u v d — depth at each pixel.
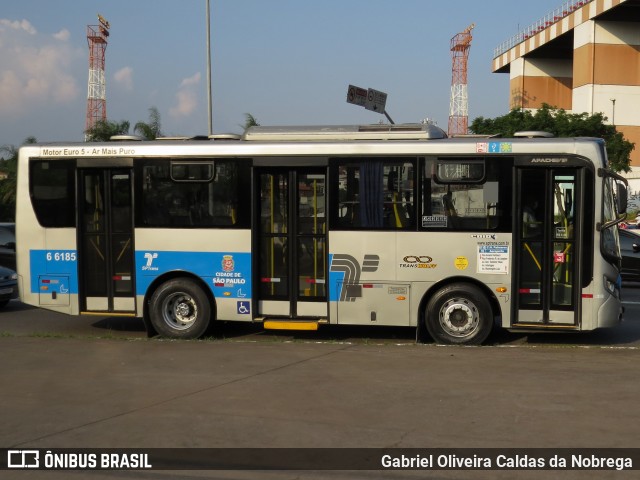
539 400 6.32
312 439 5.37
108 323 11.73
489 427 5.59
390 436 5.41
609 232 9.06
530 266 9.09
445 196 9.19
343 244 9.40
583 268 8.90
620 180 9.10
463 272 9.16
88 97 65.25
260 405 6.26
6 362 8.10
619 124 54.94
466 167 9.14
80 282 10.16
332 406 6.20
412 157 9.23
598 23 54.09
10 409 6.23
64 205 10.15
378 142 9.36
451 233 9.17
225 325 11.21
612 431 5.46
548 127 39.81
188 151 9.73
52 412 6.14
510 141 9.06
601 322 8.89
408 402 6.30
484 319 9.12
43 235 10.22
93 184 10.14
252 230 9.60
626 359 8.05
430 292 9.33
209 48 24.36
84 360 8.20
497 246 9.09
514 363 7.83
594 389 6.68
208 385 6.98
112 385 7.03
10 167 29.45
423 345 9.02
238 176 9.62
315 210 9.53
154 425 5.75
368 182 9.34
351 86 15.79
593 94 54.62
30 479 4.74
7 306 13.87
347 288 9.41
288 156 9.50
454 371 7.46
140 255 9.91
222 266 9.70
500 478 4.62
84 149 10.05
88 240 10.16
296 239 9.59
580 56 56.03
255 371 7.55
